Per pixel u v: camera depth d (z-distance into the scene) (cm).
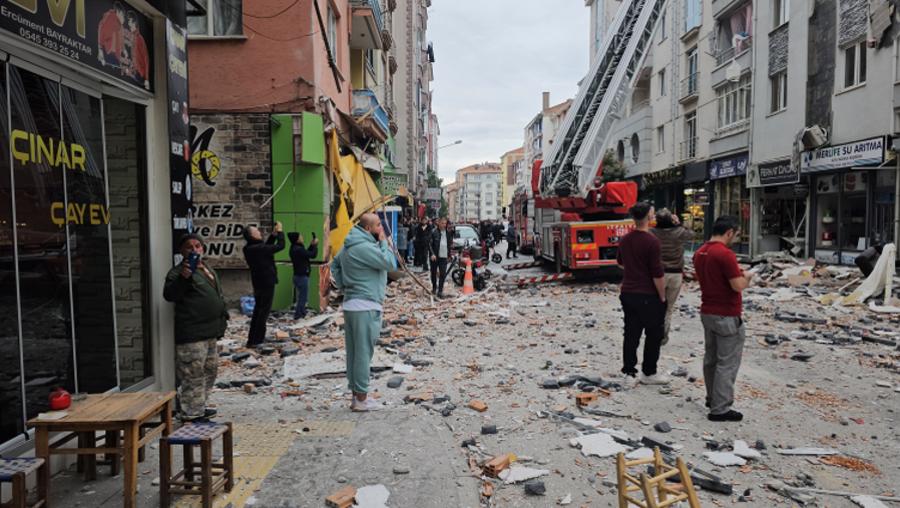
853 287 1287
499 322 1090
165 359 591
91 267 532
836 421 552
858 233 1772
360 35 1853
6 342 435
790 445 496
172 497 404
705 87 2738
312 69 1252
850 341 879
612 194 1664
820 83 1877
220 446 504
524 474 441
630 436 519
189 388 555
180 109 616
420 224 2269
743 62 2380
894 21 1534
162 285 590
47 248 477
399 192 2302
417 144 4788
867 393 637
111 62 523
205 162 1256
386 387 686
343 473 446
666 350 852
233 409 609
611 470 450
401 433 530
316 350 873
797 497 403
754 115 2266
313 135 1251
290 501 402
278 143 1249
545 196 1884
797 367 745
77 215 514
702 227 2867
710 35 2658
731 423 549
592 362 788
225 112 1252
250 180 1258
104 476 445
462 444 502
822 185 1931
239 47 1251
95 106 538
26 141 454
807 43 1928
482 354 841
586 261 1583
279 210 1259
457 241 2562
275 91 1253
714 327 549
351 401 622
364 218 602
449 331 1016
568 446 498
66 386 492
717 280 547
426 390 665
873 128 1630
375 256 586
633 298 664
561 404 607
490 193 19388
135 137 581
